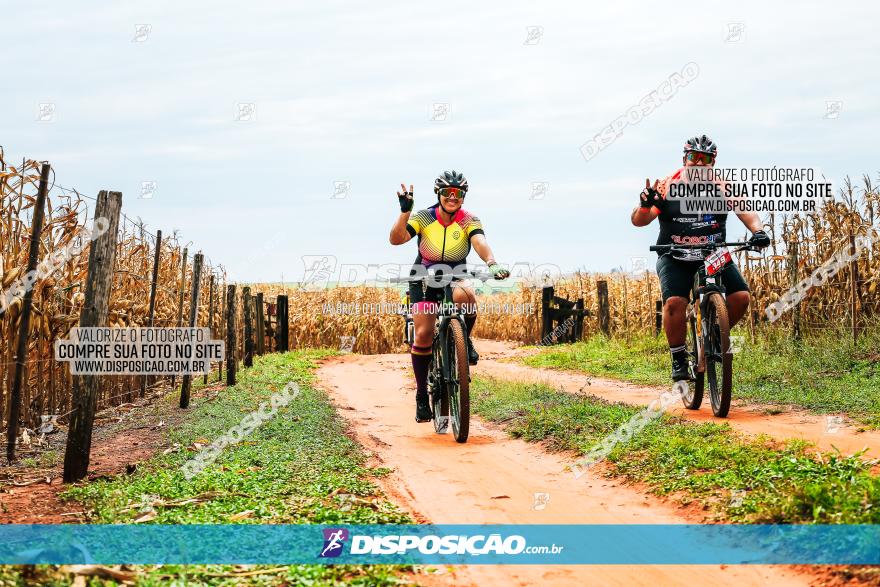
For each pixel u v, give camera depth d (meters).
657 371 24.06
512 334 53.91
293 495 9.72
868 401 14.23
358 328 48.12
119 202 11.02
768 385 17.48
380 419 17.64
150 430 15.31
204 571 6.62
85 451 10.67
